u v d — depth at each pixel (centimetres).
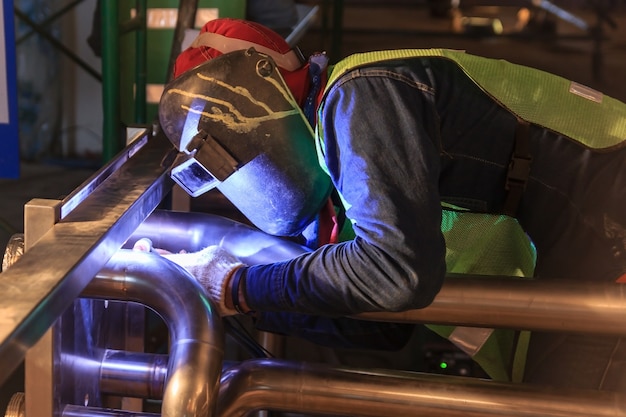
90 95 404
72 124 409
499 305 107
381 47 652
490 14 745
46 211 97
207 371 98
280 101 116
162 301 105
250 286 112
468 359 222
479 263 130
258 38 120
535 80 120
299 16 267
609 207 117
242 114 115
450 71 113
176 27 220
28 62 395
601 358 117
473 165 114
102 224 98
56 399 109
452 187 116
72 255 88
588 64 620
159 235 137
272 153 117
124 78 248
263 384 112
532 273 130
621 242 117
